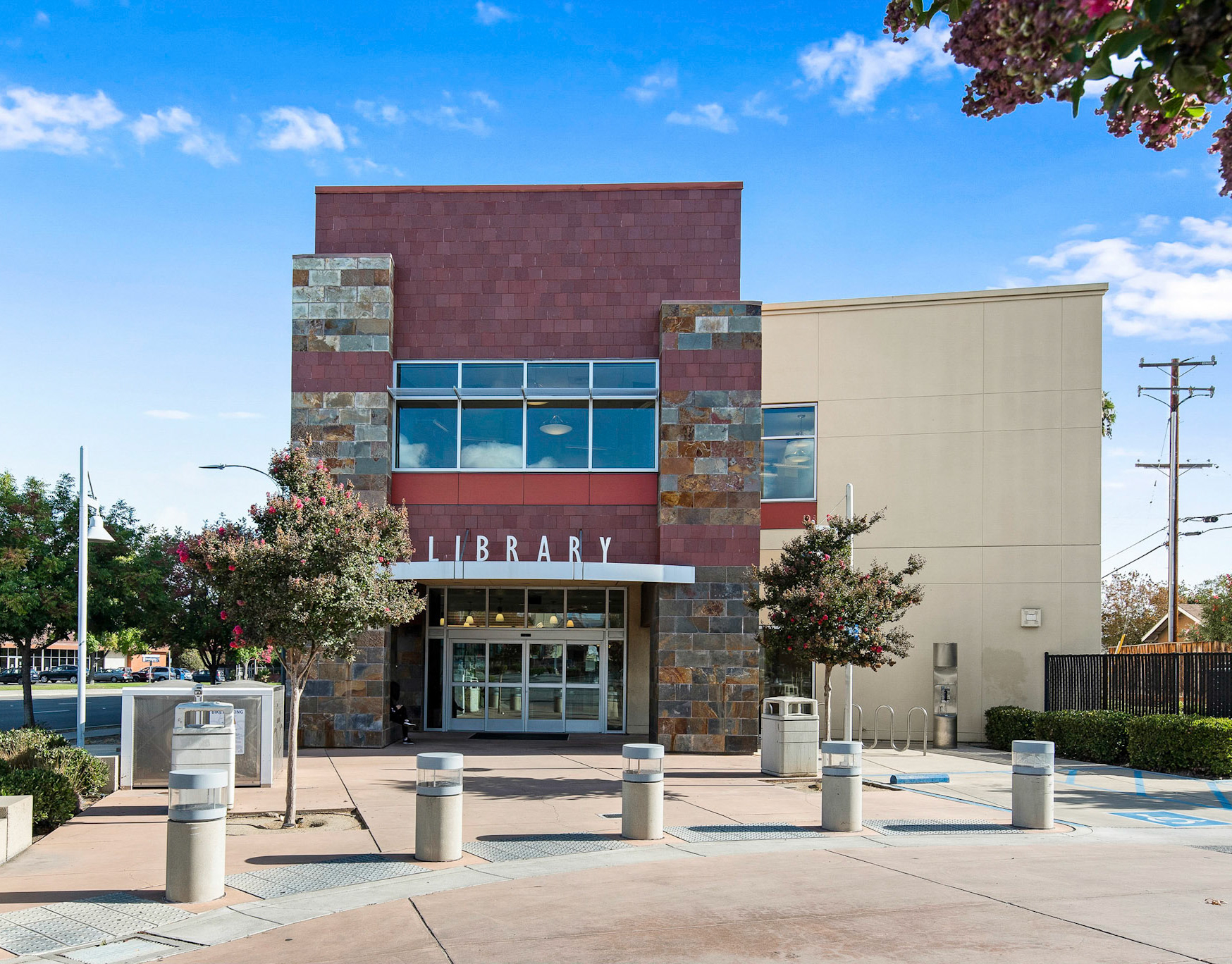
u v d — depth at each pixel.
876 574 16.84
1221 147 3.05
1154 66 2.75
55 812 11.87
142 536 30.44
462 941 7.23
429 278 21.50
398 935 7.39
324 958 6.88
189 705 12.66
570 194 21.55
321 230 21.62
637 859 10.03
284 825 11.67
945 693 22.92
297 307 20.91
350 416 20.66
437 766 9.88
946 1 3.23
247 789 14.36
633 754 11.11
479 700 23.64
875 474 24.34
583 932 7.45
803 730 16.50
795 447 24.84
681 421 20.44
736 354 20.55
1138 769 18.58
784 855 10.32
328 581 11.38
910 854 10.45
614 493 21.03
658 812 11.09
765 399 24.98
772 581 16.95
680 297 21.27
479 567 19.25
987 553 23.69
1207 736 17.19
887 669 23.81
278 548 11.40
